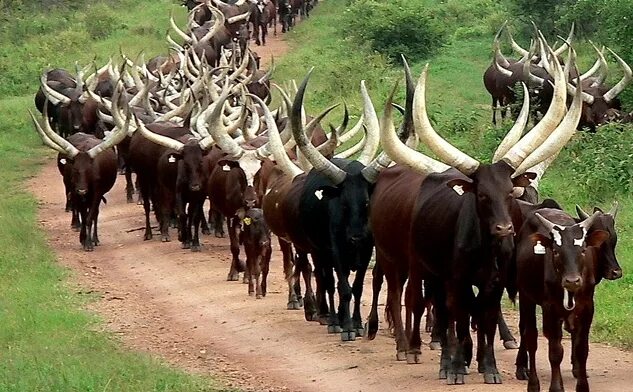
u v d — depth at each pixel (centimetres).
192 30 10875
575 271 2906
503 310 4388
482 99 8862
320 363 3703
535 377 3156
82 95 8206
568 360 3656
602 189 5566
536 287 3086
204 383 3400
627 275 4469
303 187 4153
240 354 3881
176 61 9875
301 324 4294
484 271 3300
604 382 3359
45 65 12288
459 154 3316
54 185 7919
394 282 3738
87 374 3325
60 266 5447
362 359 3719
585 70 8375
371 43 10812
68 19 14362
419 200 3469
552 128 3375
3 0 14188
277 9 13662
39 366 3444
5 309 4419
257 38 12700
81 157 5966
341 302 4019
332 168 3931
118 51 12625
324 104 9225
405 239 3575
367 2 11469
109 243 6150
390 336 4062
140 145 6222
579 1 7994
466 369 3384
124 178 8138
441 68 9981
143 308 4638
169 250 5903
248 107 6262
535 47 8000
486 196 3219
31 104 10706
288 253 4612
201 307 4638
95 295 4856
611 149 5828
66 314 4331
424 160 3559
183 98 7469
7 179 8044
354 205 3897
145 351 3881
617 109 6806
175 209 6278
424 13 10775
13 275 5122
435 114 7956
